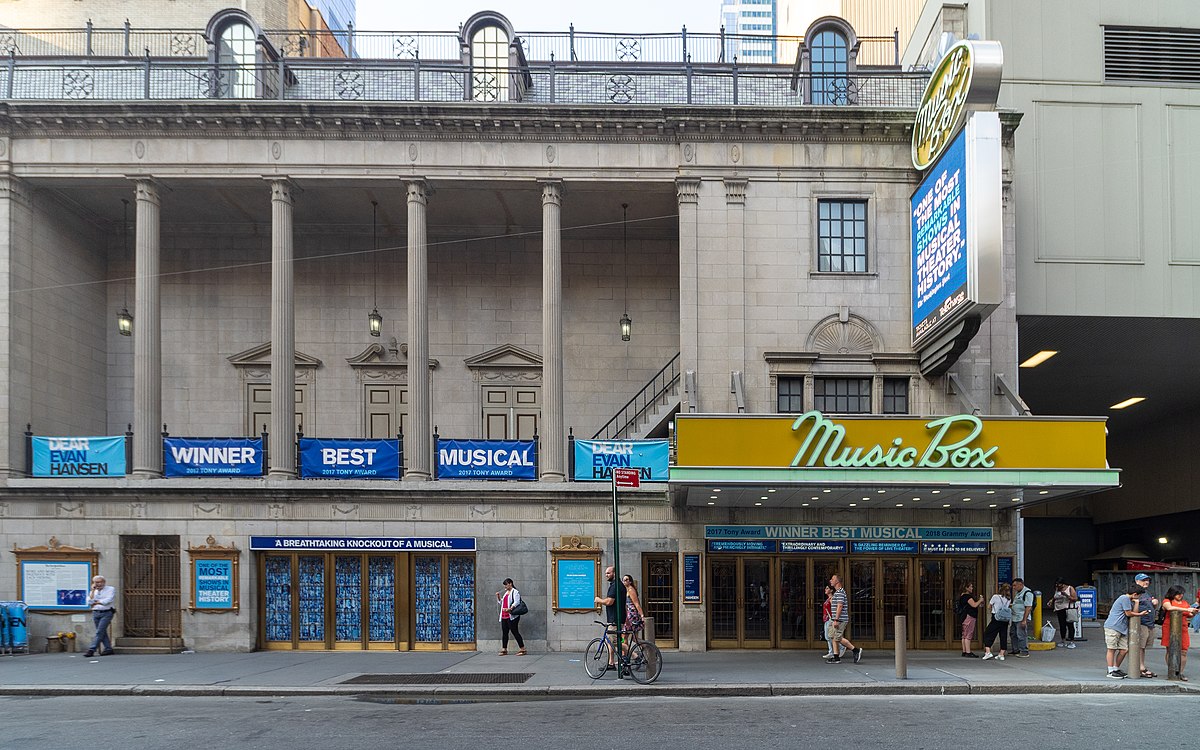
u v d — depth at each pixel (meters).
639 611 17.59
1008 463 18.70
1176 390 36.28
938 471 18.66
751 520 22.61
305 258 27.98
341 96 24.16
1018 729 12.20
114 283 27.52
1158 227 25.88
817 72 23.84
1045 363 31.62
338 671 17.98
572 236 28.30
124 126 23.28
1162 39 26.33
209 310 27.69
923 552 22.83
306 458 22.61
